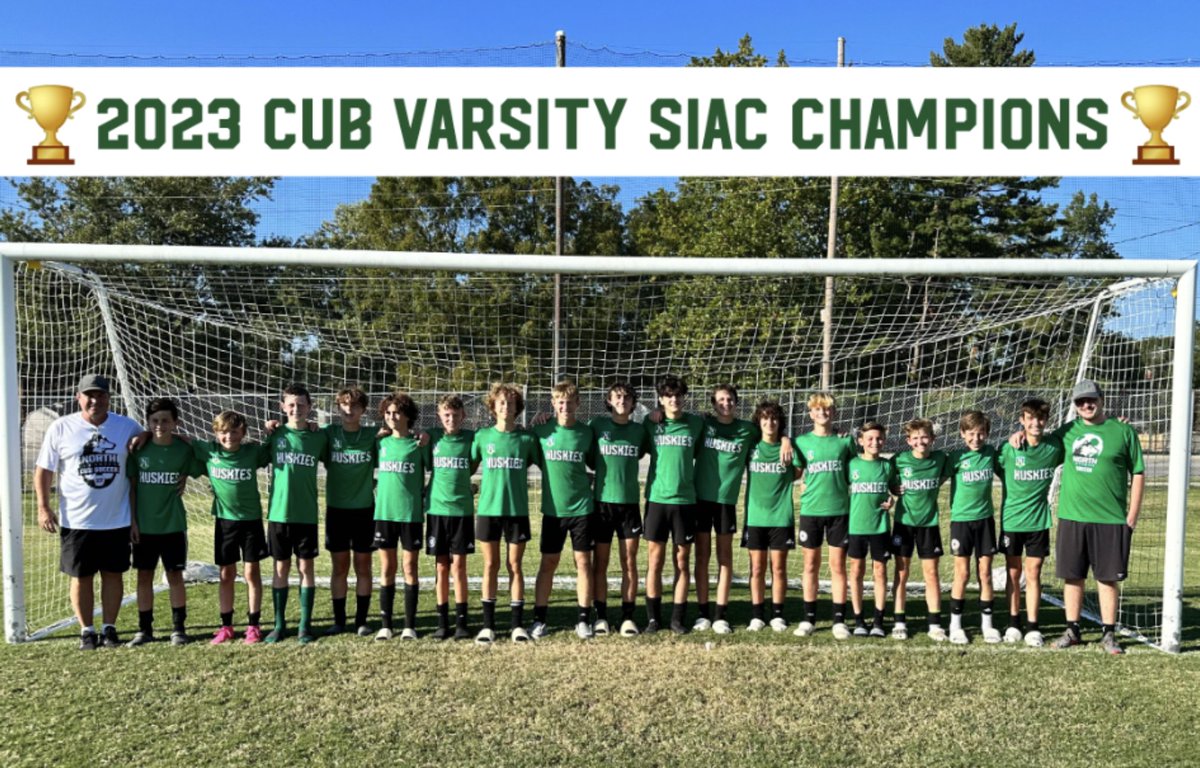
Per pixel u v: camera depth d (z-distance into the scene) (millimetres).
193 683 4004
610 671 4188
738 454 5082
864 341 7637
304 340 7734
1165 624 4754
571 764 3127
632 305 8039
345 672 4168
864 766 3133
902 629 4969
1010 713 3660
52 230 21312
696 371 7949
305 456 4816
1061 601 6121
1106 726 3525
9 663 4352
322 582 6648
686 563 5012
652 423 5109
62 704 3730
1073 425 4820
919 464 4945
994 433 7852
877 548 4977
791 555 7996
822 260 5098
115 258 4953
